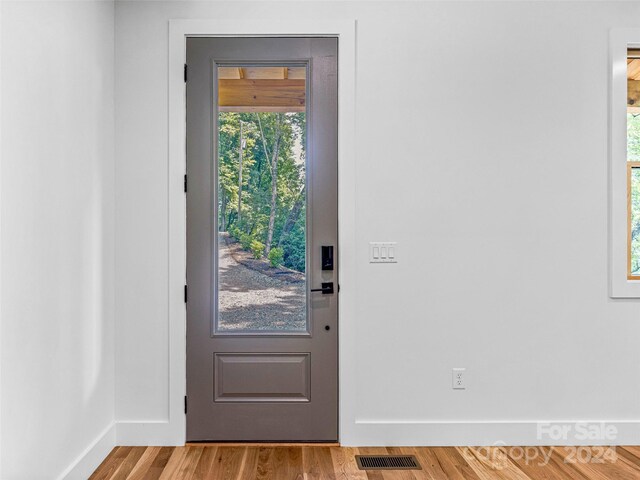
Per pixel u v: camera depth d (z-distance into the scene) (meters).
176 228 2.74
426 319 2.76
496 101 2.77
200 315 2.78
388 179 2.76
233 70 2.80
